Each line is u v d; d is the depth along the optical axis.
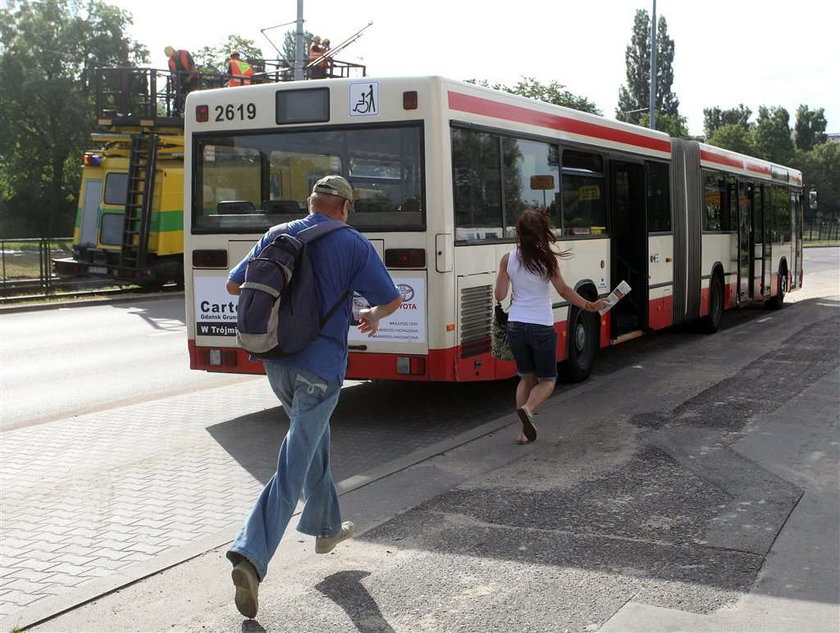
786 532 5.10
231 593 4.43
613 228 11.20
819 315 17.28
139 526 5.47
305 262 4.18
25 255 22.39
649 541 5.00
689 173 13.73
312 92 8.04
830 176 101.06
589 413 8.32
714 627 3.93
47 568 4.80
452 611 4.15
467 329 8.04
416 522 5.37
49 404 9.53
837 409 8.21
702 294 14.26
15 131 57.44
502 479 6.25
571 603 4.21
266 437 7.79
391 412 8.85
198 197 8.51
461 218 7.93
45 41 57.00
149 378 11.13
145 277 23.19
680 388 9.47
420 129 7.69
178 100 23.58
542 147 9.42
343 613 4.15
